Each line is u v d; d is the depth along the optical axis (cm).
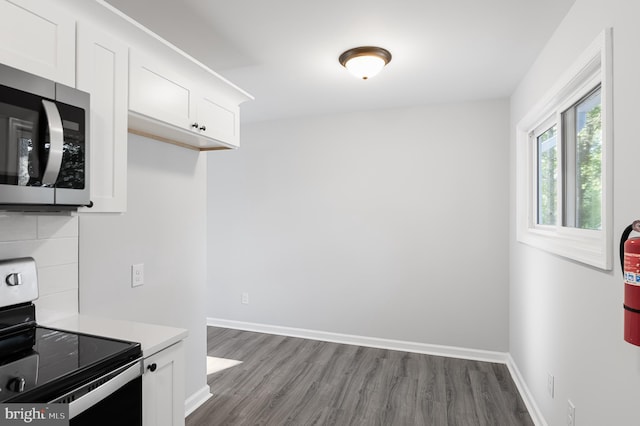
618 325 134
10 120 112
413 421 233
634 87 122
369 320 372
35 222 158
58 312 168
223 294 428
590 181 184
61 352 127
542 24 201
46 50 127
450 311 346
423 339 354
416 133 356
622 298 131
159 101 178
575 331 174
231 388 277
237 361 328
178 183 244
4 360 121
